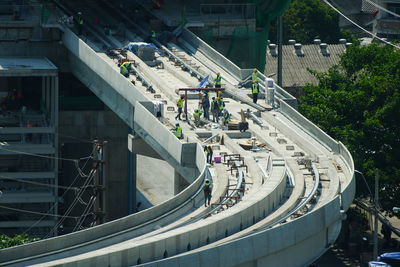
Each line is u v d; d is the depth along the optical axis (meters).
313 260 172.50
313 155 198.00
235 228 162.12
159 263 143.00
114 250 142.50
